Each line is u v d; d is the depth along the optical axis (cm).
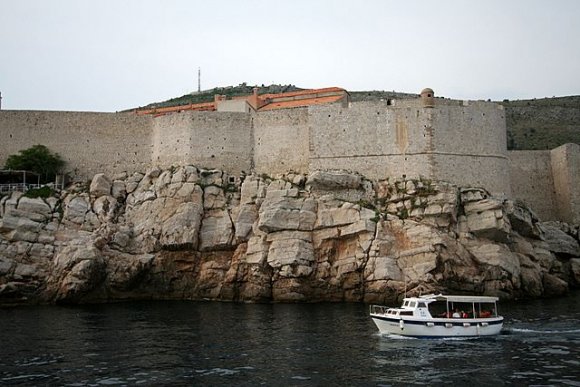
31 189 5519
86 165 6131
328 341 3203
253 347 3041
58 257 4984
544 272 5497
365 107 5844
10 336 3353
